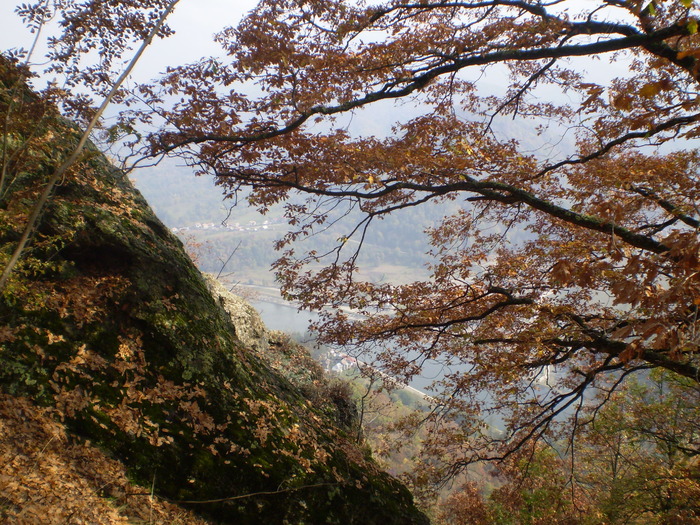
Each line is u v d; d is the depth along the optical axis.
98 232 5.49
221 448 5.20
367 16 6.08
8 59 3.07
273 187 7.33
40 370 4.42
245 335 10.33
